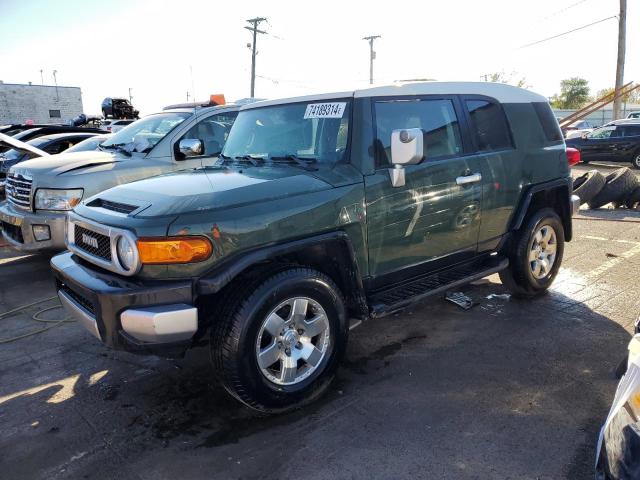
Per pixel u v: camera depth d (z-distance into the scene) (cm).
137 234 278
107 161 611
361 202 339
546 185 484
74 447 293
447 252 412
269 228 298
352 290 347
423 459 272
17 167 630
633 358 213
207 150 665
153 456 283
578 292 524
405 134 318
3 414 330
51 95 4612
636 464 184
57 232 571
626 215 912
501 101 459
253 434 301
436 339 425
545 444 281
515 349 400
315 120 371
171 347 285
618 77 2558
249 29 3944
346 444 287
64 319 493
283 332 312
